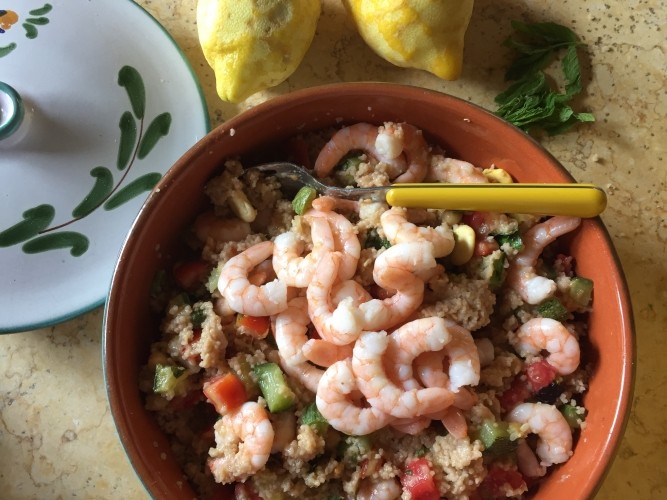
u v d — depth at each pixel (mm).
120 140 343
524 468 293
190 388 291
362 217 302
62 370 342
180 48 353
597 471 268
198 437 293
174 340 294
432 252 270
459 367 270
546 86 353
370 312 265
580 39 359
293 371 282
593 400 292
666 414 335
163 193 277
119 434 263
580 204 279
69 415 338
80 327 347
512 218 302
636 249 346
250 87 322
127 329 276
